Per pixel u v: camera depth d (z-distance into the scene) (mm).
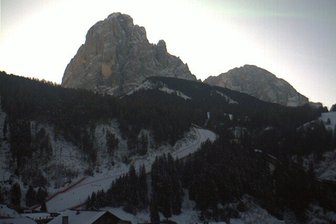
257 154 189625
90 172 180000
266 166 178500
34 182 164375
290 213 153875
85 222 91125
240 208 148000
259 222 143500
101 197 142500
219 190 153000
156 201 142000
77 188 164000
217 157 172875
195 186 154000
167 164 164750
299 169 180000
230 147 186250
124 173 179625
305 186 162375
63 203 146875
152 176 157000
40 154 178375
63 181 170125
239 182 158250
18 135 179250
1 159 170875
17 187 146000
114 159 192750
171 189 149000
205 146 183875
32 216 119500
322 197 159875
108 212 95812
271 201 153750
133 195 145875
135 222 127438
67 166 178250
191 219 142000
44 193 151500
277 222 145625
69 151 188625
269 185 163750
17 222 91688
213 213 144125
